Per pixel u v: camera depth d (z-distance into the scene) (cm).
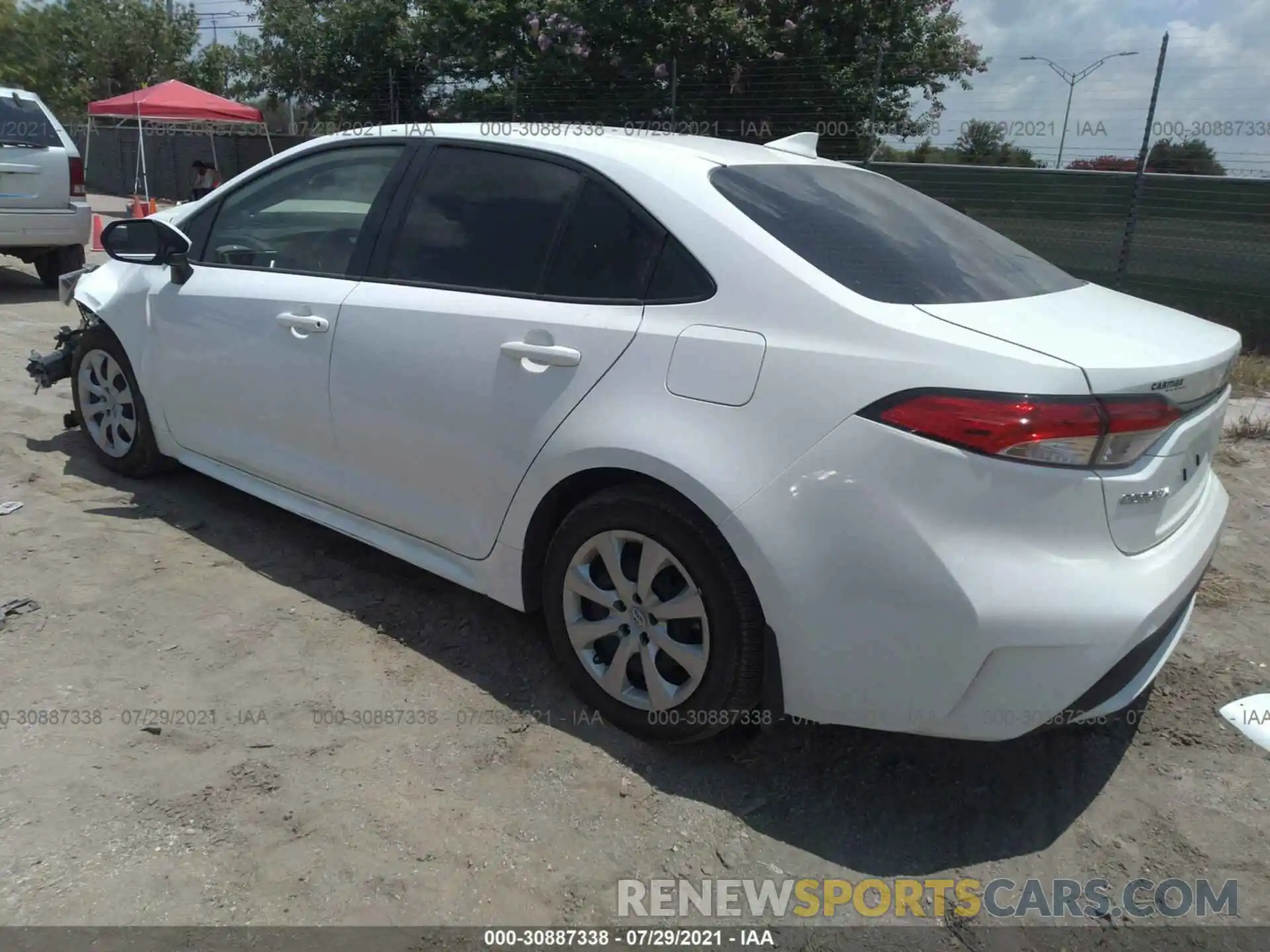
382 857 242
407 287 331
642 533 270
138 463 450
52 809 250
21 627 330
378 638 339
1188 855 258
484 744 286
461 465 312
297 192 380
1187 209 959
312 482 365
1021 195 1056
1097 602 228
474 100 1551
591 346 280
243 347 376
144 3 2894
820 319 249
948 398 229
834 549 240
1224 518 293
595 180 299
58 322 817
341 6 1769
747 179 296
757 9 1347
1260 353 898
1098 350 238
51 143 927
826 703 252
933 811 271
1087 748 300
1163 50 948
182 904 225
